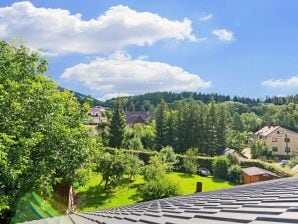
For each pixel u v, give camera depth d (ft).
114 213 32.22
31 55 76.13
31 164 63.26
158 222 15.28
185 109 307.99
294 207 11.07
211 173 209.77
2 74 69.77
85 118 87.66
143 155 209.87
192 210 18.28
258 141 340.18
